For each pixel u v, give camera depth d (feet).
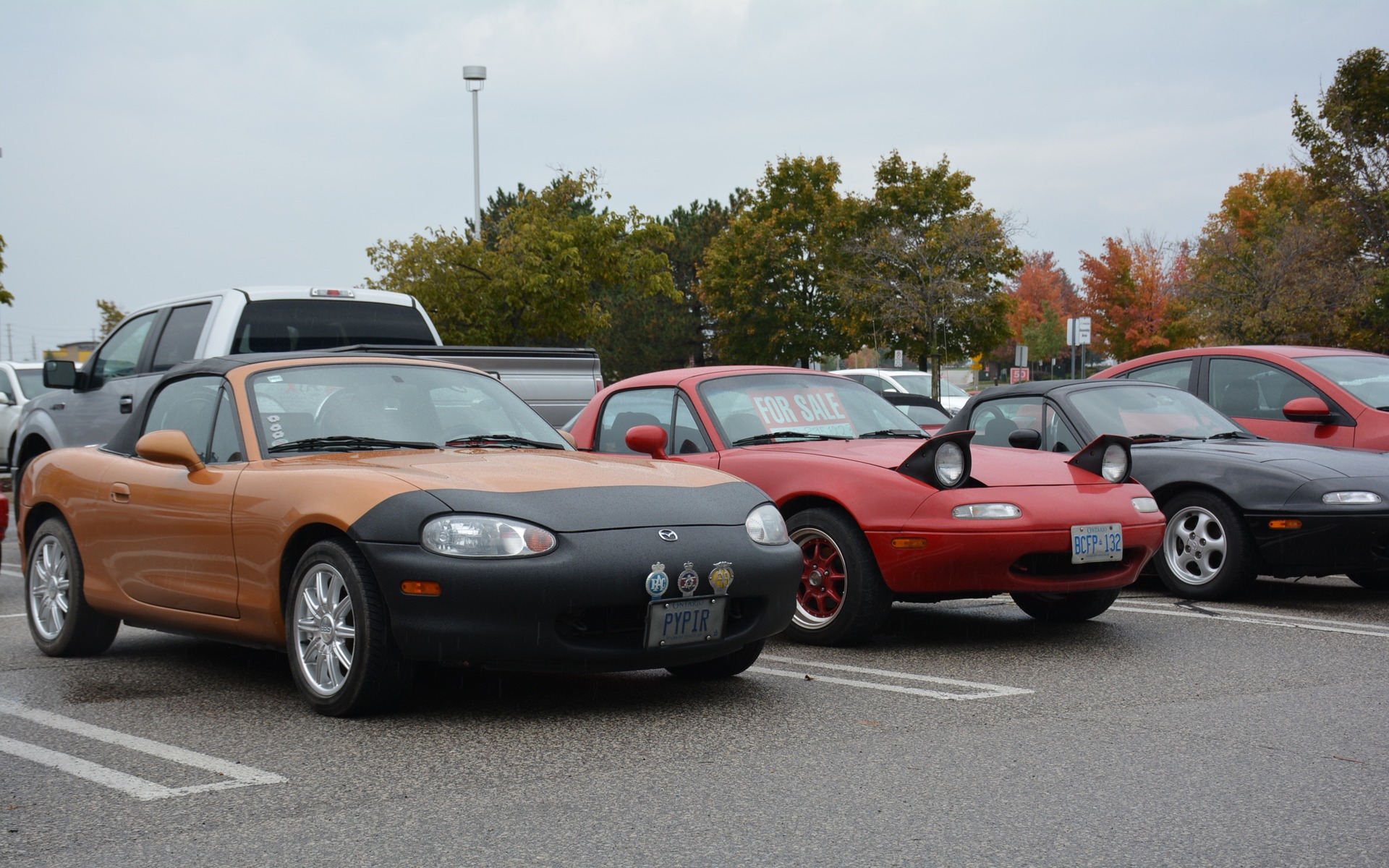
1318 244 117.70
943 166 156.35
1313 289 112.78
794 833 10.89
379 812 11.50
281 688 17.37
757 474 21.30
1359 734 14.33
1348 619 23.08
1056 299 293.02
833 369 179.42
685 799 11.88
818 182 171.01
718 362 199.82
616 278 102.27
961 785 12.34
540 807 11.66
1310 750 13.64
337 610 15.20
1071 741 14.07
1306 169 122.62
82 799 11.96
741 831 10.93
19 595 28.63
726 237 179.63
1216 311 120.37
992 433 27.27
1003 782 12.43
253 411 17.48
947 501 19.40
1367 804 11.66
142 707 16.12
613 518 14.90
